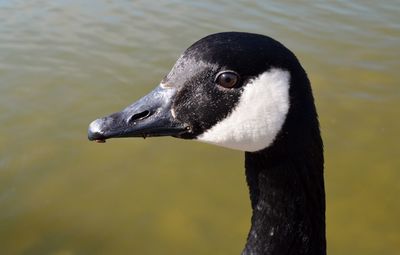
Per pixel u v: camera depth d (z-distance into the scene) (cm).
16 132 81
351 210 70
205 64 44
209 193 72
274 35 107
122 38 105
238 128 44
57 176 74
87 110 85
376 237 67
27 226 68
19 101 87
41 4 121
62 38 105
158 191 72
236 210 70
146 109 45
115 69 95
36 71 95
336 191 72
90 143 79
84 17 114
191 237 67
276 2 123
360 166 75
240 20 113
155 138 81
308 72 96
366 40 106
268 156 46
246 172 49
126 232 68
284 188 47
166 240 66
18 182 73
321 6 121
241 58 43
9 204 70
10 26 110
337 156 77
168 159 77
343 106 87
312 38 106
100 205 71
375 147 78
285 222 48
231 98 44
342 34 108
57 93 89
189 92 44
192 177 74
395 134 81
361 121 84
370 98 89
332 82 93
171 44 103
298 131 44
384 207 70
